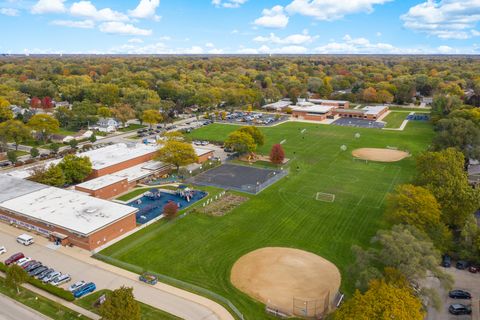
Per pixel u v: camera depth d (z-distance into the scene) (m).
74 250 68.88
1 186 90.38
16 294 55.53
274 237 73.38
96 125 183.00
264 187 100.56
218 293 55.97
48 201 81.62
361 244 70.00
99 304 52.59
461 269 62.12
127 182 100.75
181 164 113.25
